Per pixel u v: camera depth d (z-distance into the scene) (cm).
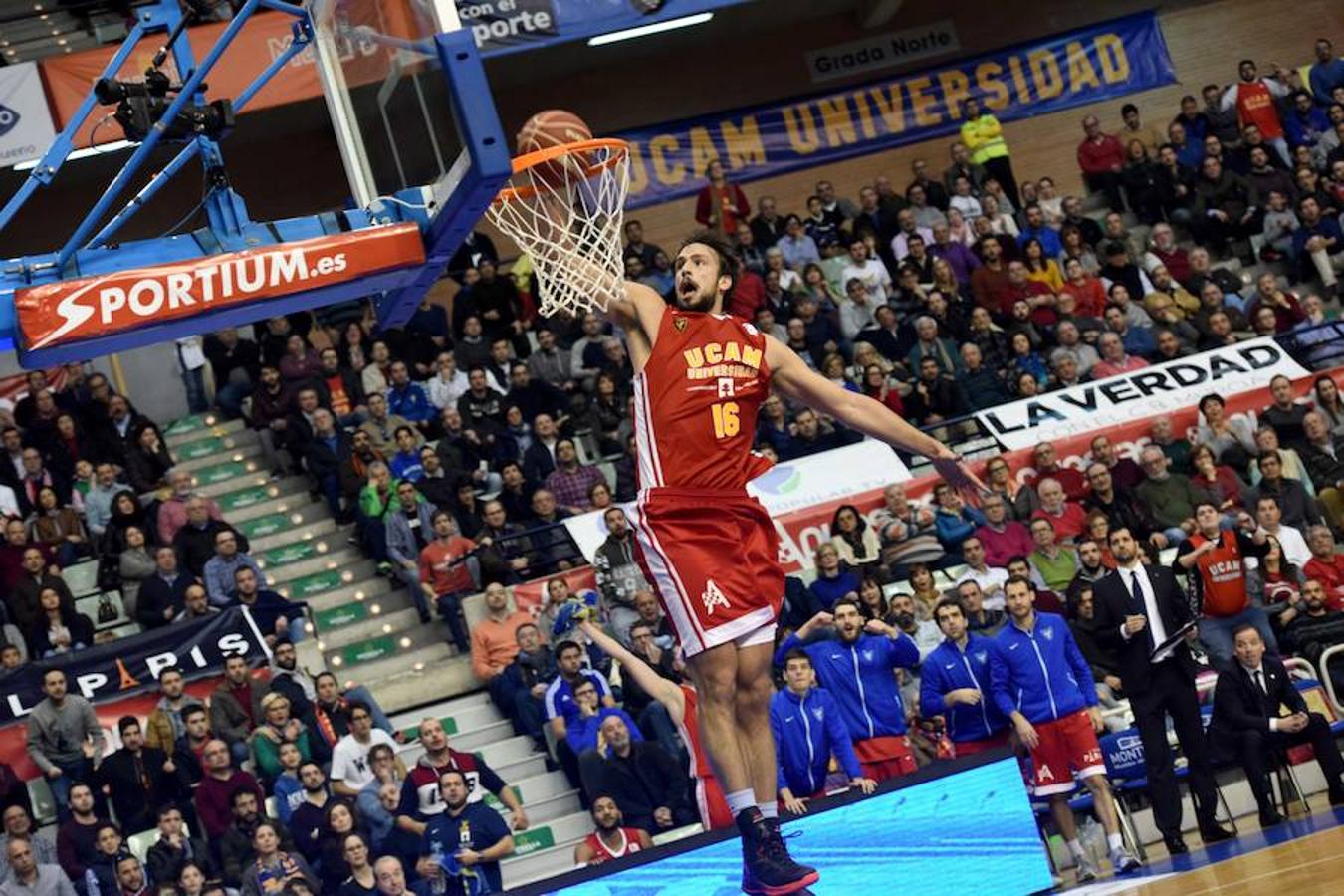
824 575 1327
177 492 1515
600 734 1164
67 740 1247
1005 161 2066
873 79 2297
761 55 2280
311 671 1405
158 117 695
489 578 1441
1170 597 1098
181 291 643
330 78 724
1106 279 1902
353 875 1109
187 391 1867
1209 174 2036
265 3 708
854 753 1073
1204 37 2359
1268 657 1161
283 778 1177
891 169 2250
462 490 1530
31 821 1180
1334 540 1526
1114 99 2300
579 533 1490
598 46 2172
